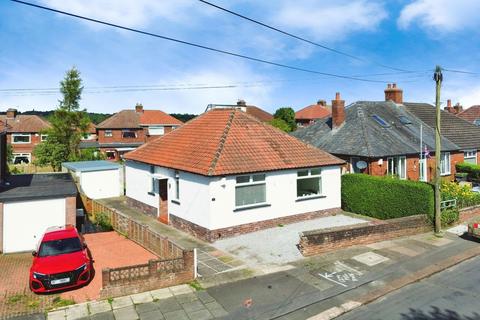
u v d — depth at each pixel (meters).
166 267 12.16
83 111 39.59
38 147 39.84
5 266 14.73
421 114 33.81
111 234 18.73
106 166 29.25
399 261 14.58
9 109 55.16
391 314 10.54
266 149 19.72
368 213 21.42
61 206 17.47
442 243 16.91
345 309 10.77
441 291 12.05
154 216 21.64
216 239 16.92
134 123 52.88
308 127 33.56
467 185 23.89
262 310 10.66
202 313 10.45
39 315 10.28
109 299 11.22
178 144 21.25
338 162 21.34
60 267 11.88
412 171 26.61
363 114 29.69
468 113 48.31
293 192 19.72
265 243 16.55
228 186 17.25
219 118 21.75
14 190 18.27
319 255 15.12
